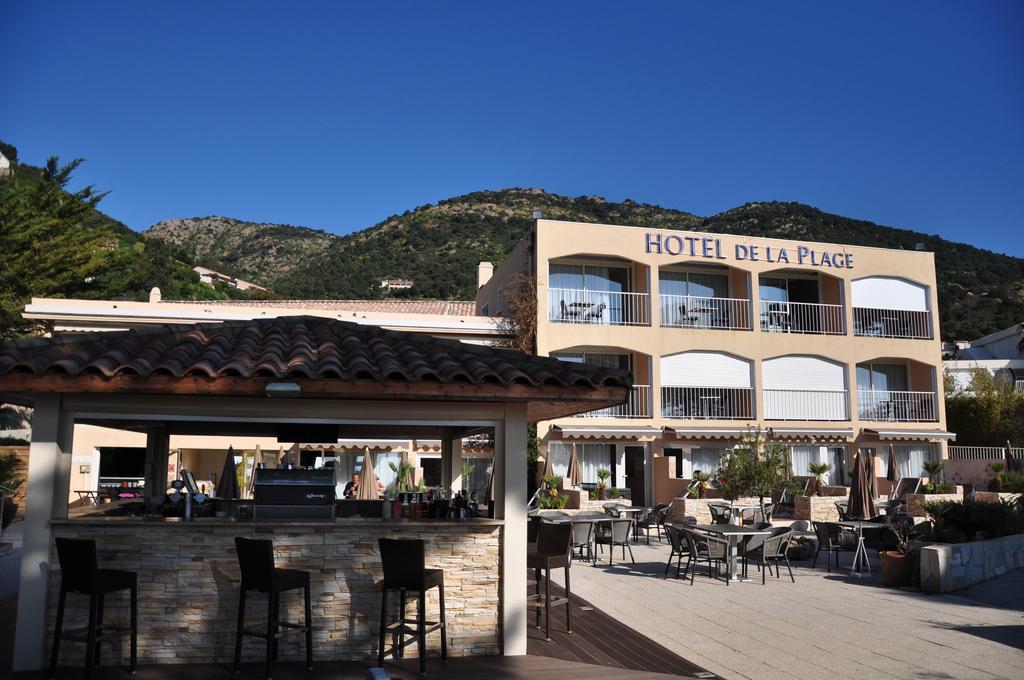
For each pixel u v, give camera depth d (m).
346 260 97.62
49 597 7.21
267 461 22.70
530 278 27.36
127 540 7.37
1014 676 7.50
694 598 11.52
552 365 8.09
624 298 29.22
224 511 8.31
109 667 7.19
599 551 16.92
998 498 22.47
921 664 7.90
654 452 27.89
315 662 7.44
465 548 7.95
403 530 7.80
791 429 28.86
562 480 23.97
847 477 29.09
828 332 31.06
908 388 32.88
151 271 63.25
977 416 35.28
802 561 15.98
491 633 7.94
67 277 31.59
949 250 86.56
